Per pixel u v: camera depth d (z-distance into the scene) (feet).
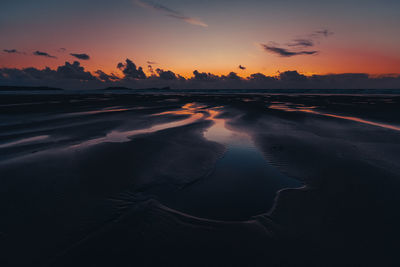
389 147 28.30
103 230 12.15
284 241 11.48
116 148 27.45
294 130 39.68
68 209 14.17
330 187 17.61
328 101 105.29
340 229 12.35
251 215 14.06
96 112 61.93
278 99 126.72
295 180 19.47
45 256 10.30
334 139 32.78
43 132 36.09
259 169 22.22
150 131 37.50
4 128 39.17
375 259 10.28
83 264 9.90
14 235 11.65
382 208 14.38
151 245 11.09
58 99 117.39
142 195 16.44
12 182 17.83
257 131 39.32
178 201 15.81
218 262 10.14
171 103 97.71
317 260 10.23
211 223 13.07
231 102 104.94
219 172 21.47
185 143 30.71
